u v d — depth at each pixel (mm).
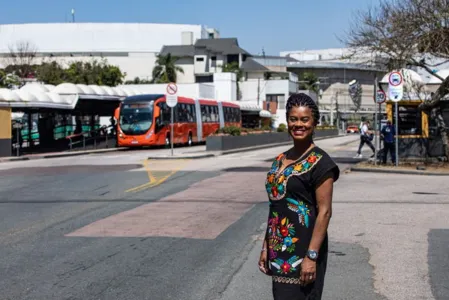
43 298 6707
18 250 9156
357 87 48125
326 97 99188
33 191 16406
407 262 8289
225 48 98438
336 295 6801
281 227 4262
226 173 21359
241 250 9055
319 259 4242
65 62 101312
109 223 11367
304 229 4211
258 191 16109
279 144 46969
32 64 91625
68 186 17453
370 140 29312
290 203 4242
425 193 15414
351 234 10203
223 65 93562
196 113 47312
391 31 21578
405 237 9922
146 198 14805
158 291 6961
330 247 9234
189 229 10719
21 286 7195
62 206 13602
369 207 13125
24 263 8328
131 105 40781
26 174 21656
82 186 17422
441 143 23578
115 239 9891
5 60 94500
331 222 11312
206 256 8680
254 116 73938
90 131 43719
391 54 21797
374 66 23344
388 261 8352
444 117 23438
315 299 4227
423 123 23625
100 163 26812
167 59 90688
